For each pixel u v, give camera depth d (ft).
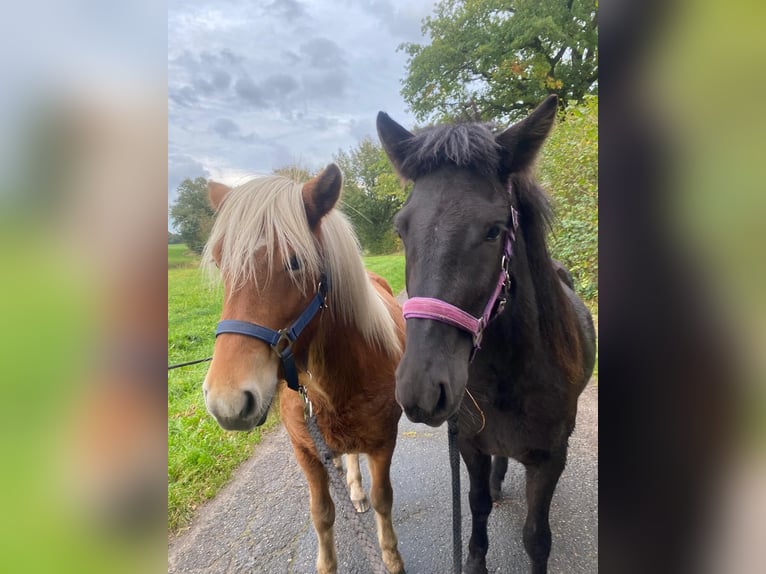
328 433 7.23
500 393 6.22
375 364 7.31
